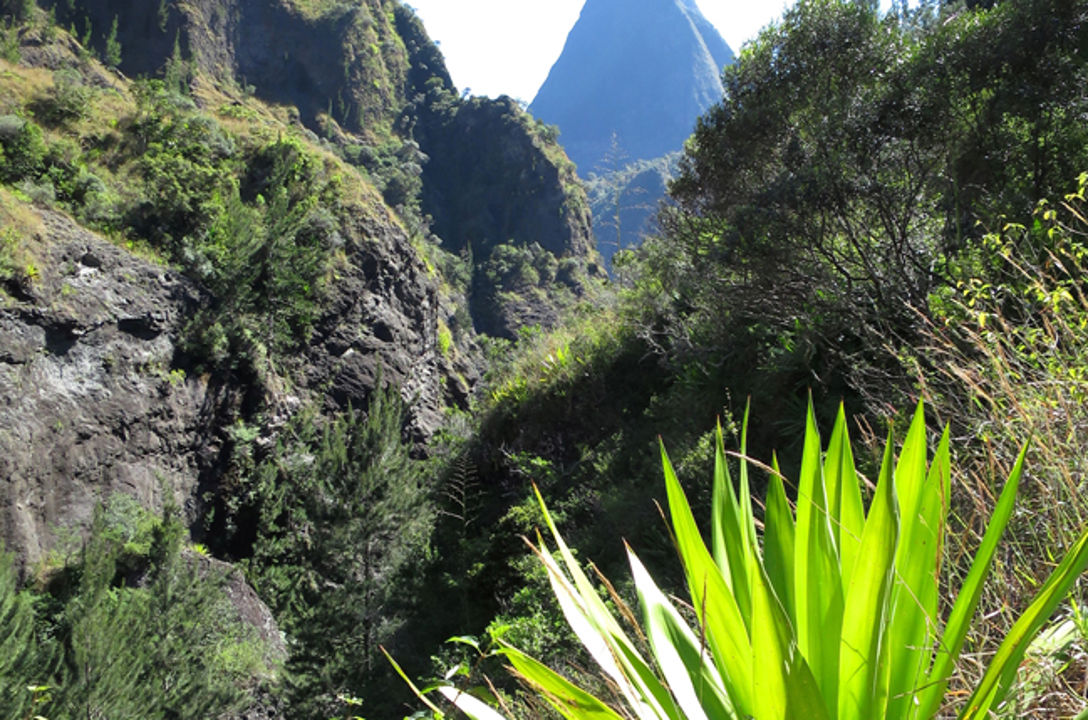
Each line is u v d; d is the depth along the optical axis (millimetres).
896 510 1011
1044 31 5352
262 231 31703
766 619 964
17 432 20828
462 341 64250
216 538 28016
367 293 38812
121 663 14414
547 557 1246
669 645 1269
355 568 17547
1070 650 1299
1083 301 2143
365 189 44344
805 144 6121
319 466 18703
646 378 10578
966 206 5629
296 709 15375
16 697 11914
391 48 106938
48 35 52531
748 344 7535
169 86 57656
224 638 19094
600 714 1172
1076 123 5207
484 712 1270
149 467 25203
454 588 11070
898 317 4965
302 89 88438
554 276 92875
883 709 1047
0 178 27297
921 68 5828
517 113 108938
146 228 29766
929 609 1163
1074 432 1631
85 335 23906
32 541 20422
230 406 29281
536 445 11719
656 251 10219
